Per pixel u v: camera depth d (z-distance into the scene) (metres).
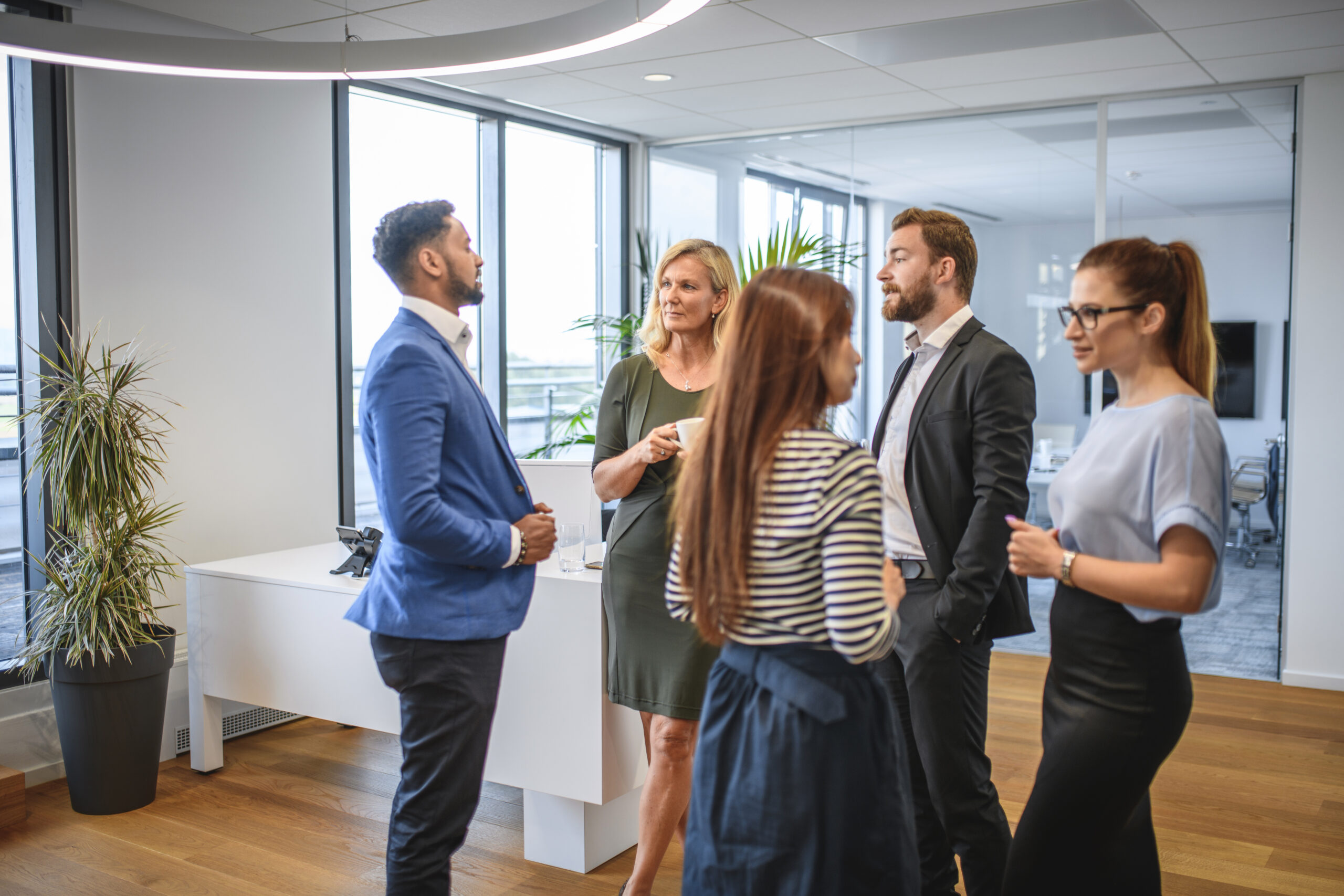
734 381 1.49
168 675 3.42
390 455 1.95
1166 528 1.49
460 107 5.34
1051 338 5.42
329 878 2.84
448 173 5.46
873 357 5.90
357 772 3.66
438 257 2.07
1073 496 1.63
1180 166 5.09
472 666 2.09
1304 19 3.87
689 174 6.32
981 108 5.47
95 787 3.27
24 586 3.65
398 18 3.95
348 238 4.68
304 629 3.34
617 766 2.83
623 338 5.86
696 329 2.45
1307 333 4.70
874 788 1.46
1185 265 1.58
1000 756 3.77
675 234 6.39
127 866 2.92
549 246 5.98
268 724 4.14
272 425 4.35
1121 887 1.66
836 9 3.80
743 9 3.80
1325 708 4.42
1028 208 5.45
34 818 3.26
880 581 1.40
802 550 1.43
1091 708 1.62
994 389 2.11
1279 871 2.88
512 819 3.27
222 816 3.27
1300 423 4.73
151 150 3.87
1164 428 1.52
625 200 6.46
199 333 4.05
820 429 1.51
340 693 3.27
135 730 3.29
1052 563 1.61
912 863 1.51
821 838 1.43
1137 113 5.13
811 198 5.99
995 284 5.56
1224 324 5.09
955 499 2.16
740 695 1.51
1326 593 4.70
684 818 2.62
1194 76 4.74
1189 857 2.97
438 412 1.99
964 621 2.07
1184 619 5.71
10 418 3.46
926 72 4.71
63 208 3.61
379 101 5.07
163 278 3.93
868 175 5.82
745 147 6.16
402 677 2.07
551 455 5.94
